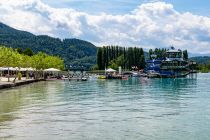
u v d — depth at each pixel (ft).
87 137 99.66
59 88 333.83
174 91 303.27
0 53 437.17
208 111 156.15
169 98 226.58
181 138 99.71
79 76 611.88
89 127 114.42
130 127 114.83
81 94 258.16
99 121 126.82
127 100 209.97
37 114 143.43
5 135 101.09
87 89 323.37
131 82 502.79
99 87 360.48
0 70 538.88
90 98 222.89
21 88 325.01
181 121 127.54
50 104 182.70
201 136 102.17
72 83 452.35
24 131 106.93
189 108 168.14
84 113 147.64
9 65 452.76
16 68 518.78
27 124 119.14
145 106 176.55
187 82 523.70
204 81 566.36
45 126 115.55
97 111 154.81
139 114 145.59
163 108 167.84
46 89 313.94
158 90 316.60
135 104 186.19
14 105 175.73
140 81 545.03
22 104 180.86
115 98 224.12
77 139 97.19
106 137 100.01
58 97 228.22
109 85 406.41
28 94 249.75
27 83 404.98
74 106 174.19
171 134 104.47
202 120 129.80
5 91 280.51
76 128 112.47
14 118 132.16
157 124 120.88
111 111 155.02
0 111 151.94
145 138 99.19
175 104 186.91
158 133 105.81
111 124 120.37
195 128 113.80
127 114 145.28
